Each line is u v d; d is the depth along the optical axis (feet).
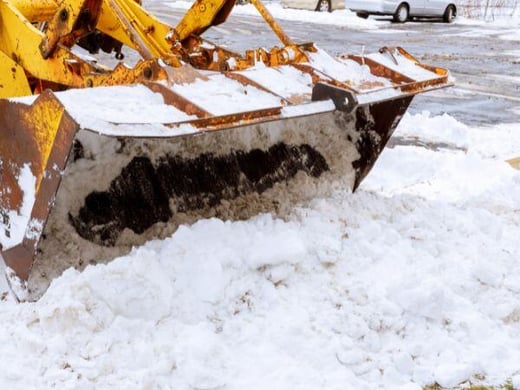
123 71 11.33
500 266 12.48
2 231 11.12
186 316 10.39
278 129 13.94
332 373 9.75
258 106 10.60
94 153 10.79
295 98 11.52
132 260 10.42
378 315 10.71
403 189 17.79
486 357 10.32
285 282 11.29
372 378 9.80
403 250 12.57
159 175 12.46
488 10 78.07
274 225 12.18
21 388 8.97
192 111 9.97
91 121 9.00
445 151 21.77
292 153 14.42
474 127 25.11
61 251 11.05
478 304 11.56
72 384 9.00
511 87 33.68
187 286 10.71
